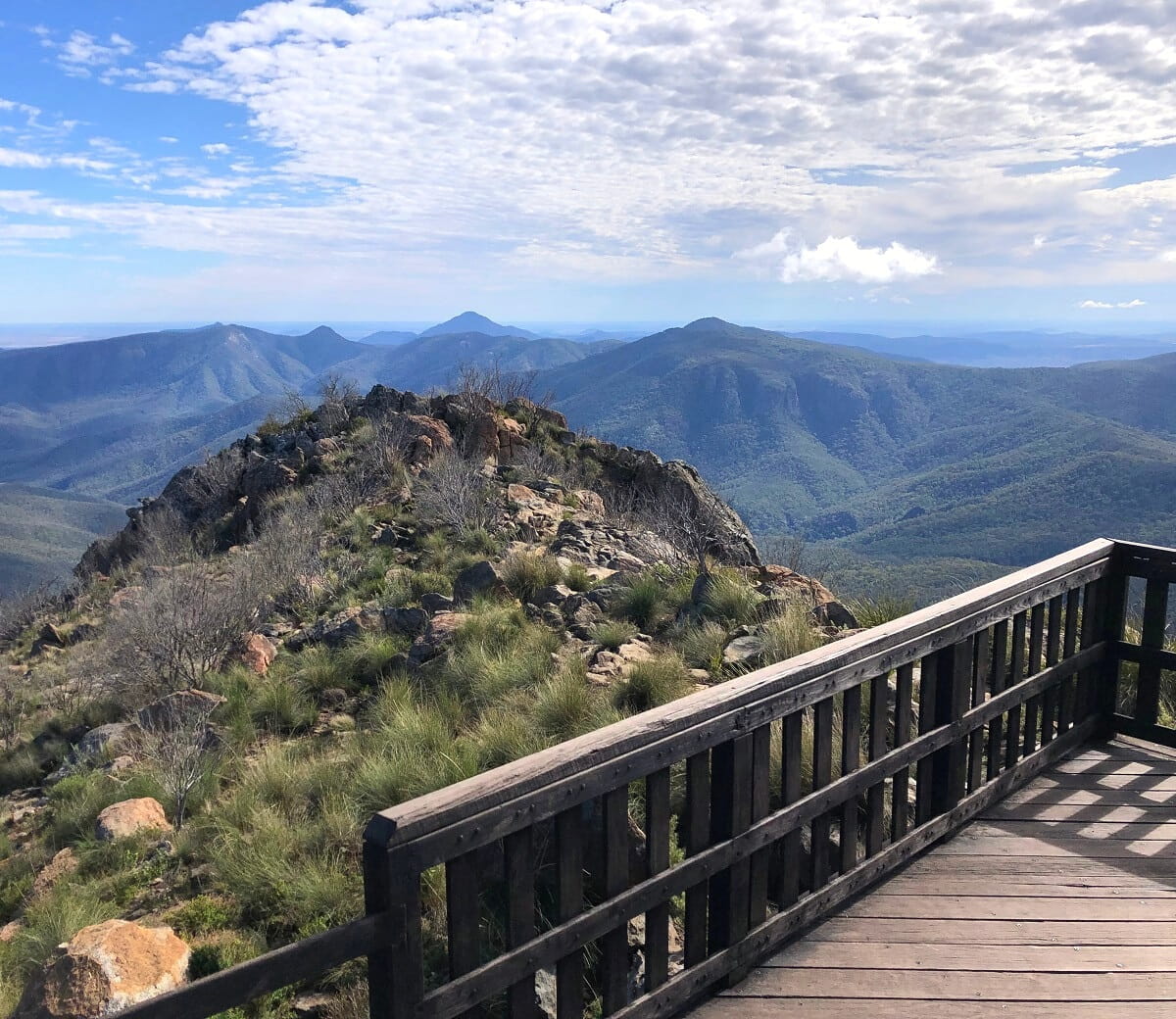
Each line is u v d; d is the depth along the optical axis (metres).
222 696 8.10
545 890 3.97
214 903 4.39
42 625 15.70
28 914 4.70
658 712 2.61
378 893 1.96
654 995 2.64
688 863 2.68
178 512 18.70
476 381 19.61
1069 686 4.87
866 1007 2.82
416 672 7.56
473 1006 2.14
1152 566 4.72
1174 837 3.95
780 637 5.96
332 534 14.00
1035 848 3.85
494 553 11.57
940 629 3.62
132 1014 1.62
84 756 7.75
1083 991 2.89
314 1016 3.50
